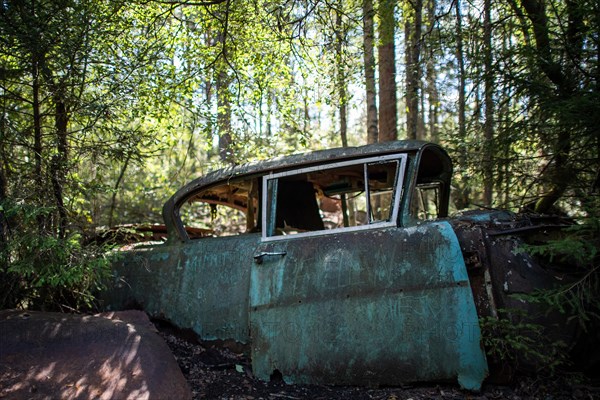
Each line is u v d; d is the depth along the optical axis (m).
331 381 3.50
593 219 3.32
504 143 5.48
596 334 3.40
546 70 4.98
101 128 4.72
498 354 3.30
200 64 6.12
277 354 3.61
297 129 6.78
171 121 6.57
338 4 6.01
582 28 4.74
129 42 5.36
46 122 4.89
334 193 5.02
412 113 8.95
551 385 3.33
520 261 3.45
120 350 3.22
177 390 3.02
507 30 5.86
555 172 5.44
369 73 8.60
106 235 5.00
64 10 4.41
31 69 4.46
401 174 3.76
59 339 3.30
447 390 3.35
